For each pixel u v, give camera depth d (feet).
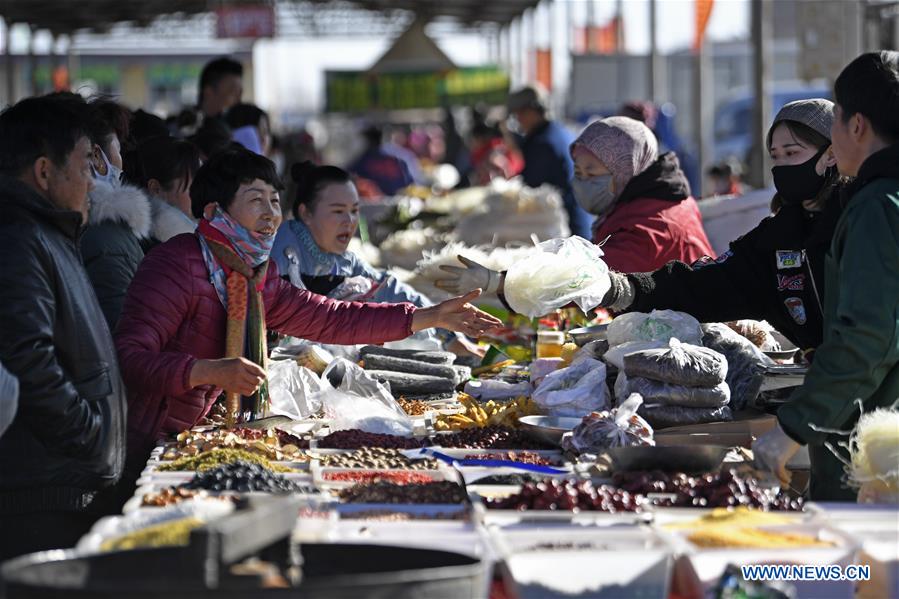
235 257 23.66
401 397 27.50
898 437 17.60
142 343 22.53
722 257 24.49
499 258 34.71
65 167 19.54
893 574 14.92
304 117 296.30
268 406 24.49
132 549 13.16
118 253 23.94
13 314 18.30
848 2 57.36
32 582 12.39
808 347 23.06
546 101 58.23
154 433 22.84
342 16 159.12
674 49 122.01
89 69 161.38
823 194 22.52
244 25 130.93
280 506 13.16
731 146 130.82
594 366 23.58
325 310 25.22
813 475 19.25
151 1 124.88
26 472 19.12
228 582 12.36
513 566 14.28
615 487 18.17
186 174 29.40
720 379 21.94
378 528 15.60
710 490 17.42
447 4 138.51
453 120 111.24
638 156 32.55
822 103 22.49
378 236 63.05
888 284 17.51
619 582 14.34
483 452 21.02
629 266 31.65
